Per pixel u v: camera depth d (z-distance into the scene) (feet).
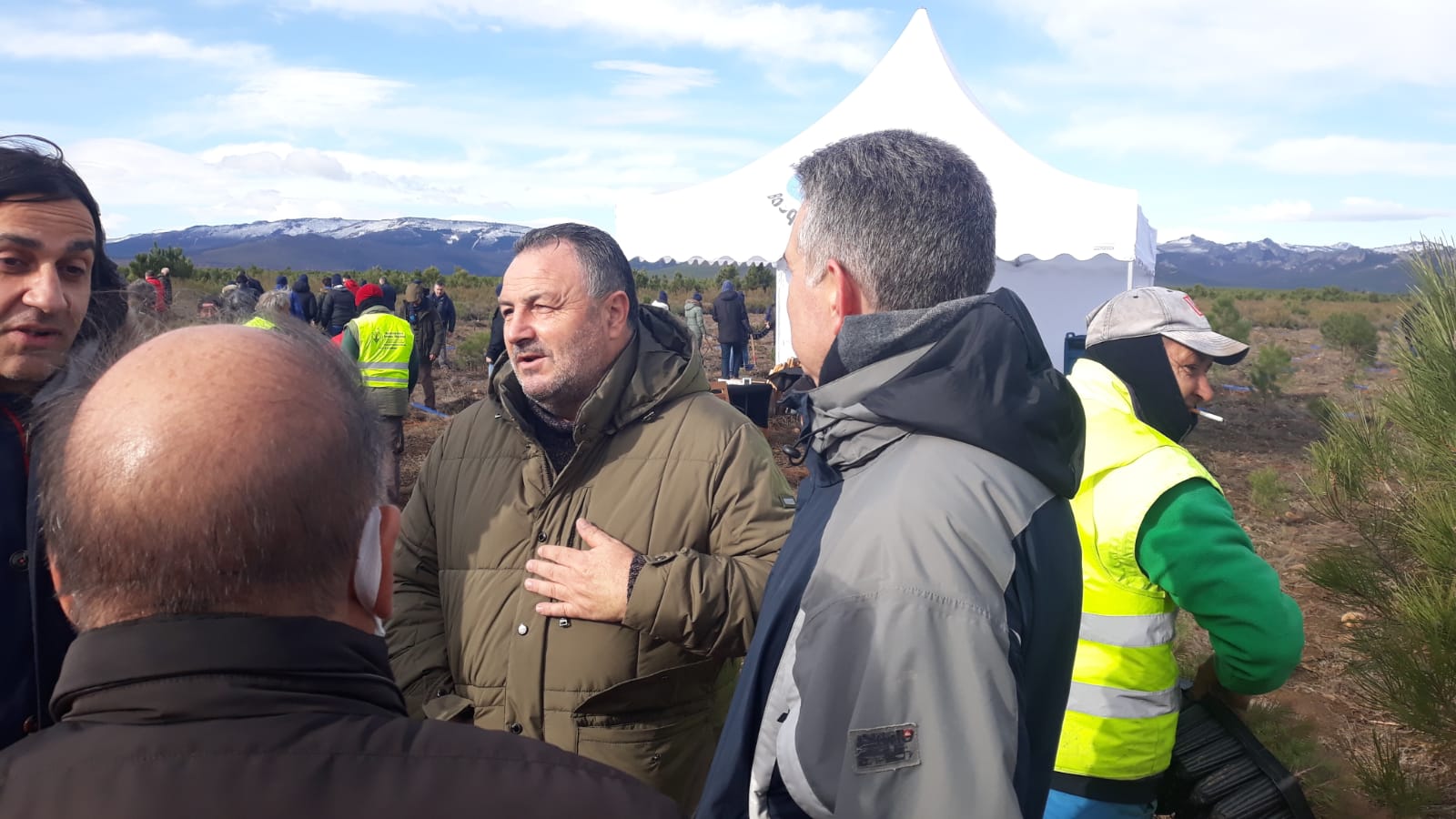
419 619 6.68
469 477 6.52
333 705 2.53
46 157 5.20
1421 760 8.95
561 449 6.56
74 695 2.43
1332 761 7.64
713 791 3.69
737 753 3.63
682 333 6.77
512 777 2.55
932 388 3.43
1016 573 3.26
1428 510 7.67
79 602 2.51
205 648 2.39
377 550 2.92
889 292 3.72
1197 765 6.03
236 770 2.31
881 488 3.42
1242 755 6.02
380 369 21.63
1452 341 7.89
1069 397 3.72
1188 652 8.93
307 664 2.49
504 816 2.46
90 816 2.23
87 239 5.26
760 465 6.22
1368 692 8.18
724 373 46.60
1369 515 8.72
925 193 3.68
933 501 3.25
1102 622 5.69
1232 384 44.24
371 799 2.38
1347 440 8.77
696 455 6.14
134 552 2.35
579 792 2.57
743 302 46.14
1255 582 5.24
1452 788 8.21
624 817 2.56
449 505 6.55
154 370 2.54
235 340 2.66
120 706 2.37
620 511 6.11
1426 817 7.59
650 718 6.04
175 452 2.36
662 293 56.90
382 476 2.89
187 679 2.38
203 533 2.35
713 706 6.44
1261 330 86.53
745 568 5.81
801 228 4.03
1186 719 6.34
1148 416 6.30
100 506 2.36
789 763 3.22
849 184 3.79
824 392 3.78
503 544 6.22
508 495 6.31
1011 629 3.18
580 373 6.13
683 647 5.74
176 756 2.31
